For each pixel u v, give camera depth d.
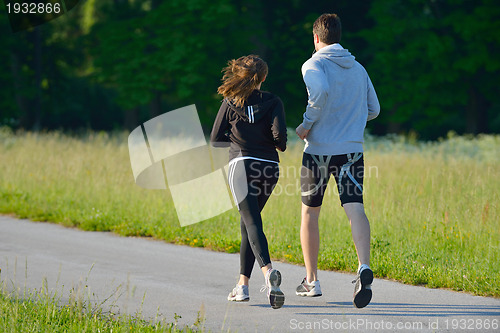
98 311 16.52
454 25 84.94
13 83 108.12
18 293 18.22
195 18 92.00
